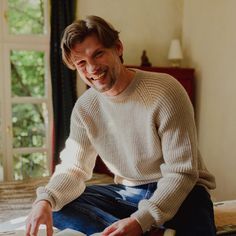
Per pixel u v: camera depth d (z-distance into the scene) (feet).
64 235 3.64
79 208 4.08
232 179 9.25
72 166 4.40
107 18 11.62
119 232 3.22
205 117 10.68
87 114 4.32
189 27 11.71
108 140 4.32
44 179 10.09
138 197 4.22
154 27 12.16
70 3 10.80
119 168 4.41
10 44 10.87
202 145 10.87
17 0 10.96
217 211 5.59
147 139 3.94
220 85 9.83
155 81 3.78
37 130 11.48
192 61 11.46
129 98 3.87
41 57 11.29
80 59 3.64
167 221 3.62
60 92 10.89
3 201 8.17
